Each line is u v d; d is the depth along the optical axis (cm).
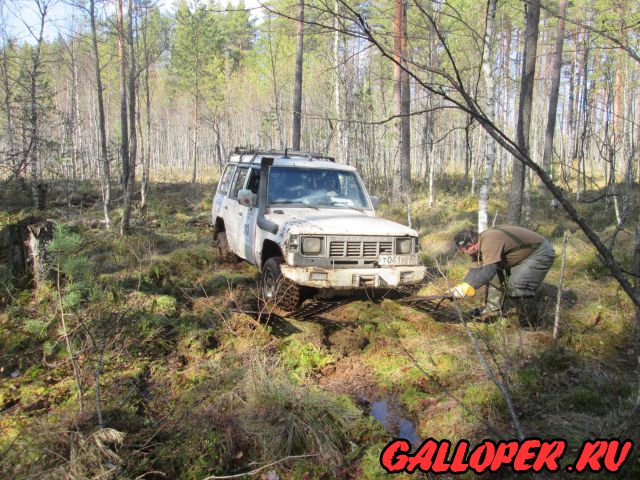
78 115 2233
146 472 274
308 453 312
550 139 1561
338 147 1527
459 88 166
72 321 426
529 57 758
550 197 1552
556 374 402
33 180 1272
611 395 366
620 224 289
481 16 1130
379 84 1606
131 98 1052
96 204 1407
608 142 549
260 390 347
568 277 689
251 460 304
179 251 775
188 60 2358
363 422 344
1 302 469
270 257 594
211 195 1739
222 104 2738
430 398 377
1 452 270
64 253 359
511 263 493
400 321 535
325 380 414
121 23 1136
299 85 1582
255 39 3269
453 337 486
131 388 358
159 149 4253
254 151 747
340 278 504
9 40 1221
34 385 356
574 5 1267
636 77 1053
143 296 544
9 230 529
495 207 1326
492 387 374
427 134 1391
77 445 271
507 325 501
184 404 345
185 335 464
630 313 520
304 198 624
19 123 1441
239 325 495
